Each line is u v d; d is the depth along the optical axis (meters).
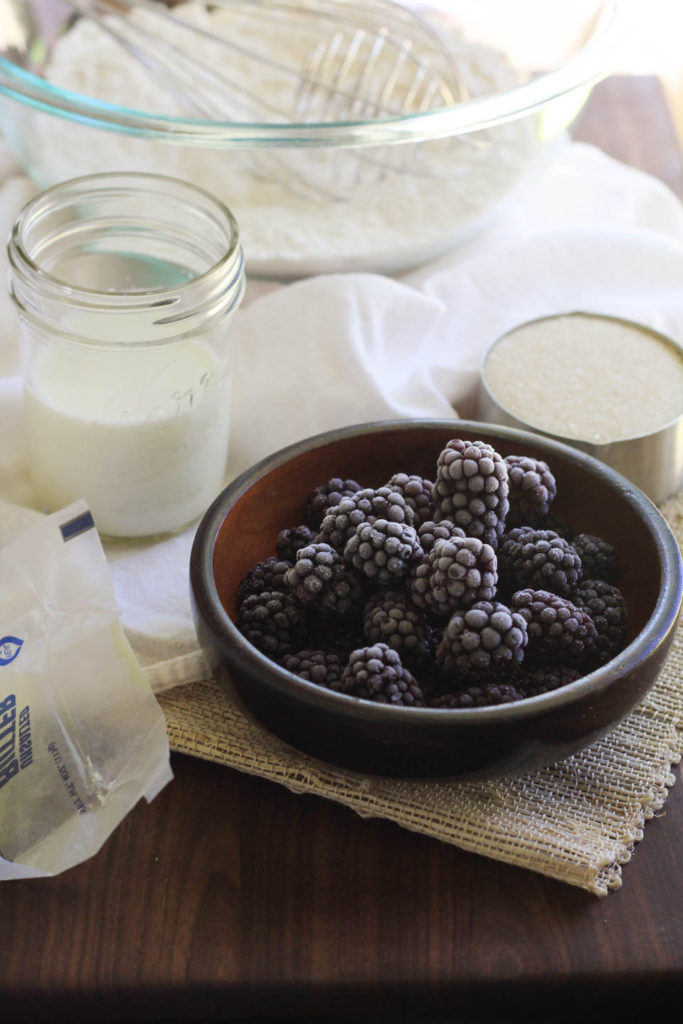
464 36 0.91
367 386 0.73
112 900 0.59
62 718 0.61
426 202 0.82
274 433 0.73
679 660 0.65
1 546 0.68
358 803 0.61
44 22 0.90
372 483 0.67
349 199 0.83
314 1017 0.61
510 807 0.61
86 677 0.61
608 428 0.70
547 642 0.60
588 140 0.95
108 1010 0.57
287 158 0.84
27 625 0.61
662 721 0.63
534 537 0.62
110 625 0.62
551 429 0.70
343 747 0.57
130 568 0.69
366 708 0.56
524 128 0.81
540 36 0.89
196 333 0.67
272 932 0.58
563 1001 0.58
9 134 0.82
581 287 0.81
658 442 0.69
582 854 0.59
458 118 0.74
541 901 0.59
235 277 0.67
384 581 0.60
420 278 0.82
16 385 0.73
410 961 0.57
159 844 0.60
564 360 0.74
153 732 0.61
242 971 0.57
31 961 0.57
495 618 0.58
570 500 0.65
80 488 0.69
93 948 0.58
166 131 0.73
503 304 0.80
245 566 0.64
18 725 0.60
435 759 0.57
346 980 0.57
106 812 0.60
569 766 0.62
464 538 0.59
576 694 0.57
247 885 0.59
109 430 0.67
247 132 0.73
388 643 0.60
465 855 0.60
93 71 0.90
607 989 0.57
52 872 0.59
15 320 0.76
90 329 0.67
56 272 0.73
